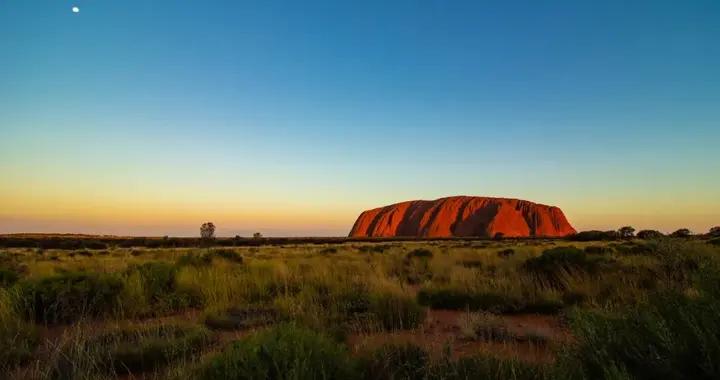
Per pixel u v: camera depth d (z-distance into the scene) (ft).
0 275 36.55
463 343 19.88
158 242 224.74
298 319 23.36
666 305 13.43
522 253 68.44
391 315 23.85
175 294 32.09
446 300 30.94
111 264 52.75
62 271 47.26
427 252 82.43
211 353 16.51
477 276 40.88
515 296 30.66
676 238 25.75
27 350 18.40
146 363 17.54
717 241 38.55
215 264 47.16
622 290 27.81
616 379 10.62
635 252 58.70
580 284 32.86
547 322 25.25
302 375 11.97
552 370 12.40
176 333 21.67
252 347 13.51
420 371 14.51
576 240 215.51
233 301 30.81
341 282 35.83
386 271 50.16
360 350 17.19
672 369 11.07
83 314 26.58
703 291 13.01
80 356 15.94
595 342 12.80
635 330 12.84
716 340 10.78
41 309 26.86
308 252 109.40
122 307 28.35
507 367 13.65
